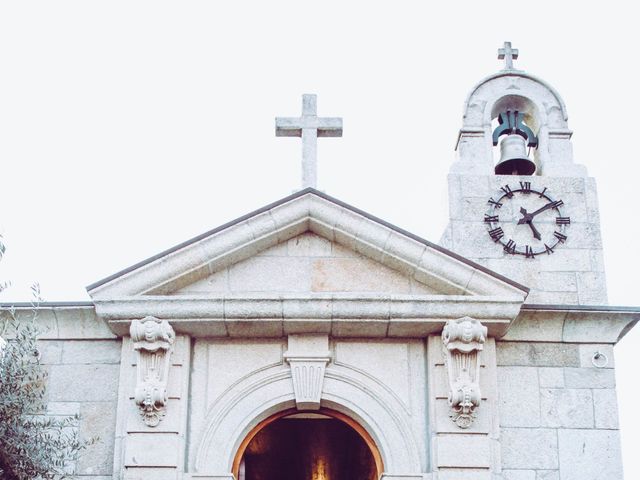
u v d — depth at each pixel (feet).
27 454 33.73
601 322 38.47
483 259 42.06
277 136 41.29
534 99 45.27
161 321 36.19
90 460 36.47
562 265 42.01
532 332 38.29
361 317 36.52
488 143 44.19
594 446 36.94
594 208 43.04
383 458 36.32
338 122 40.98
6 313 37.91
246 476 53.16
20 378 34.86
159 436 35.73
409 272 37.63
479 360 36.40
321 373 37.04
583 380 37.88
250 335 37.47
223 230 37.24
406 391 37.01
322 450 52.54
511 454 36.68
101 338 38.11
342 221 37.65
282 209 37.63
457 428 35.94
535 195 43.16
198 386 36.99
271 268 38.01
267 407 36.73
